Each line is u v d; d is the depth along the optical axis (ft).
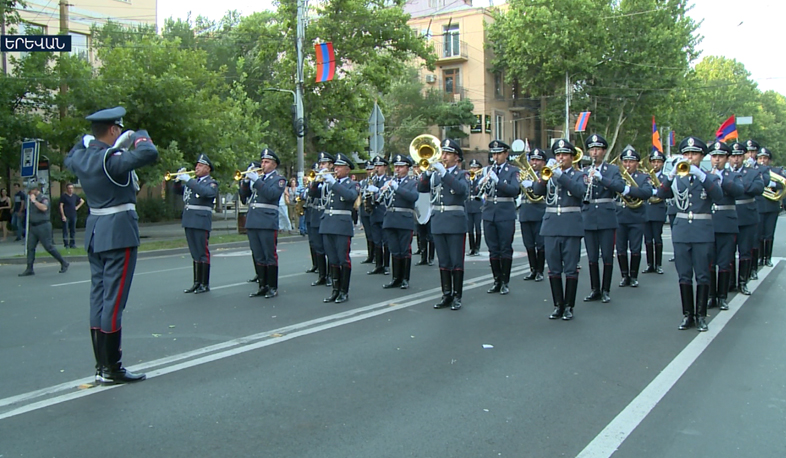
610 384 17.66
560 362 19.69
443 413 15.53
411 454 13.26
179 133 66.28
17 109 68.74
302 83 74.08
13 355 20.77
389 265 42.68
